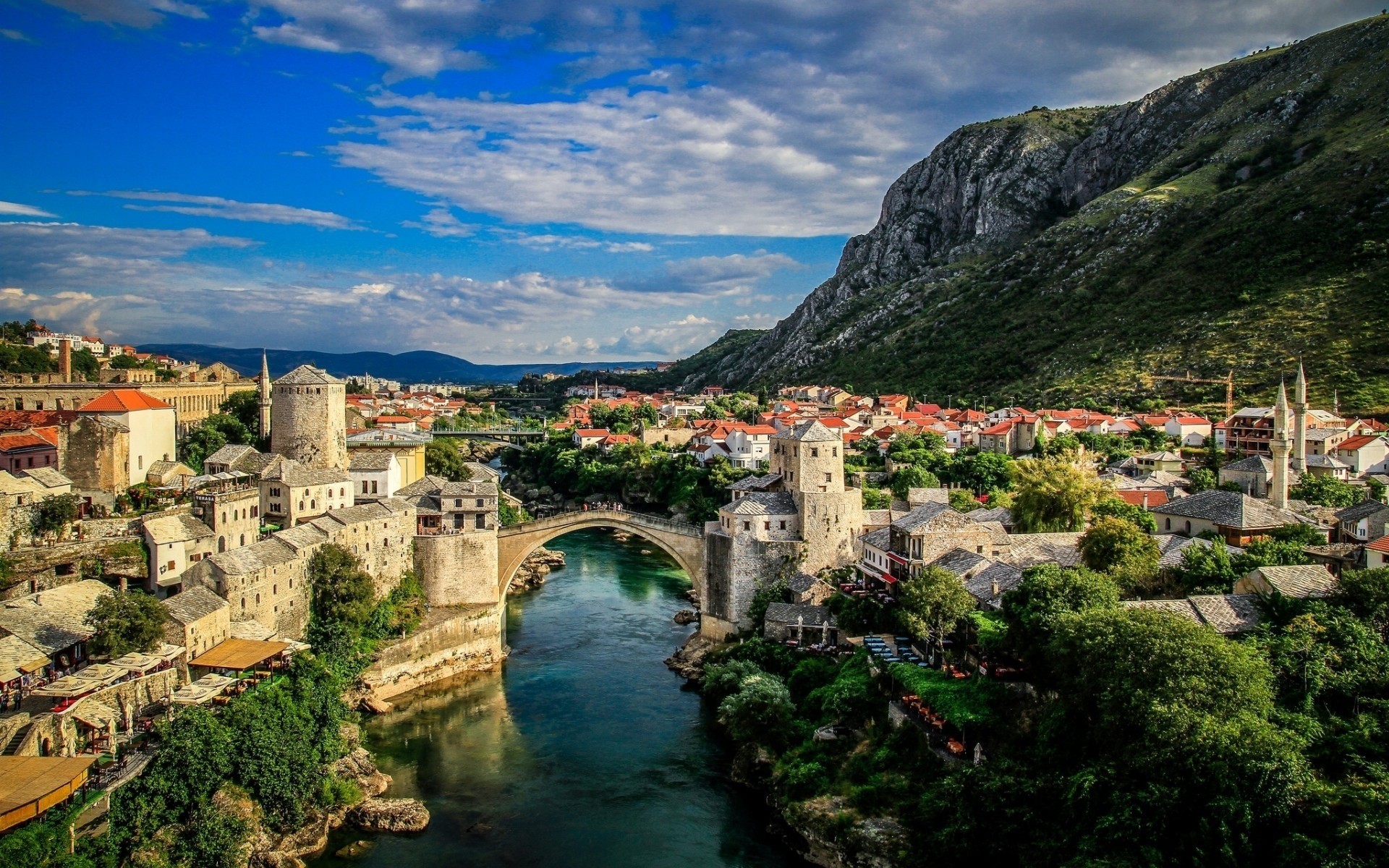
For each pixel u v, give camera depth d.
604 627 139.12
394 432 185.62
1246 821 53.41
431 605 127.44
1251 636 69.12
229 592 95.94
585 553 189.50
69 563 97.94
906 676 86.56
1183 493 144.38
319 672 94.50
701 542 130.50
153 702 82.25
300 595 108.81
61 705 73.75
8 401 158.62
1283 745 55.97
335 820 81.25
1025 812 66.12
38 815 62.72
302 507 126.19
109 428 120.75
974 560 101.44
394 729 102.75
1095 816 60.66
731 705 96.81
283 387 146.25
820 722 93.50
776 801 84.75
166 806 72.56
